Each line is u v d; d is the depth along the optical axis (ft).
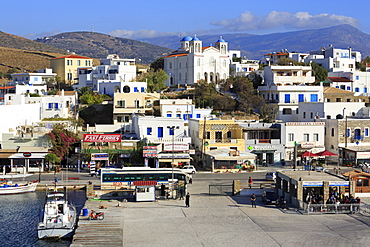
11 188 249.34
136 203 230.89
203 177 291.99
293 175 234.38
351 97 471.62
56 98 404.16
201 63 549.13
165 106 383.04
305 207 215.10
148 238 180.96
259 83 515.50
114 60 620.49
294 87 458.91
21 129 323.78
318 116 378.53
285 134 337.72
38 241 184.96
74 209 208.44
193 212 215.51
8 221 205.16
